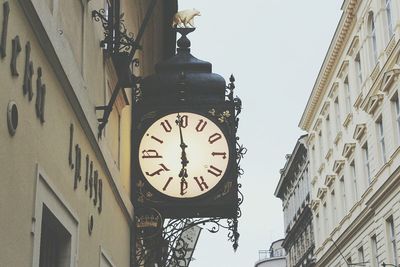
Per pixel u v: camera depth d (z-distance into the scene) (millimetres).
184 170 8406
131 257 8648
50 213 4824
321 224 44750
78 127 5805
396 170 28609
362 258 36000
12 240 3943
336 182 40844
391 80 29688
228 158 8539
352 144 36625
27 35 4328
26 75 4246
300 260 52781
